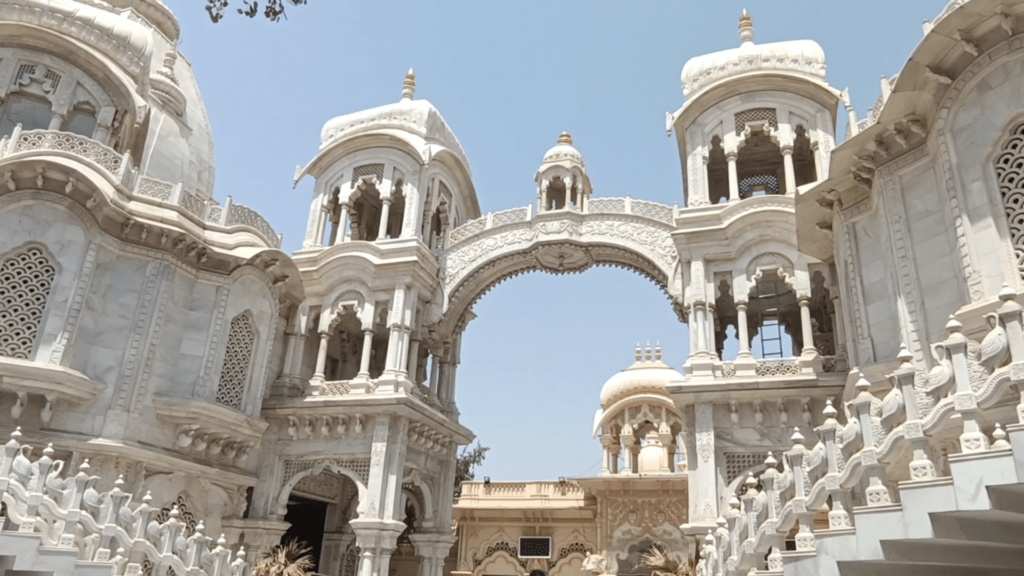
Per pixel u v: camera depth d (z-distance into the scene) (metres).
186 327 21.23
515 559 31.86
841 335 20.17
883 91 15.09
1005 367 7.13
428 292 26.61
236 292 22.36
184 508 20.69
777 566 9.67
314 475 24.58
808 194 16.88
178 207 21.38
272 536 23.20
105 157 20.72
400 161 27.28
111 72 23.06
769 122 23.14
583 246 26.14
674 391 20.34
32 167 18.67
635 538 28.80
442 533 26.06
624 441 31.61
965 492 7.09
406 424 23.80
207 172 30.34
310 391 24.62
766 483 10.26
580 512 31.62
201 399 20.38
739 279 21.52
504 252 26.88
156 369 20.16
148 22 30.39
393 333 24.48
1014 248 11.75
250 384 22.61
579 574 30.86
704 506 19.33
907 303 13.71
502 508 32.19
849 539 8.34
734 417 20.00
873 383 14.37
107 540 13.10
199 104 31.62
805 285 20.88
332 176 28.17
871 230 15.79
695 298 21.59
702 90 23.77
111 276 19.97
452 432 26.77
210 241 21.92
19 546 11.30
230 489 22.28
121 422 18.94
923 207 13.80
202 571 14.52
